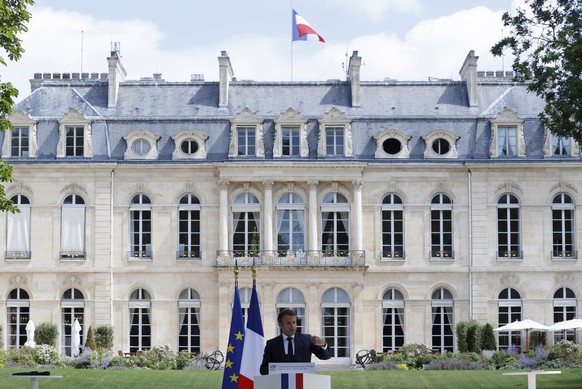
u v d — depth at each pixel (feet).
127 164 218.79
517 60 134.00
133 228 220.23
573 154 219.41
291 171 217.36
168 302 217.77
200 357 197.88
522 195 219.41
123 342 217.15
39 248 218.59
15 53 115.85
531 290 217.77
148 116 223.92
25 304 218.18
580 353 186.60
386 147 220.84
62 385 136.46
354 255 216.13
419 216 219.61
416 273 218.18
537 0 132.67
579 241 218.38
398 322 218.18
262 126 221.66
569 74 130.52
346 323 215.92
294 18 238.89
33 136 220.64
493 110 225.76
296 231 219.00
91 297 217.77
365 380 144.46
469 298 217.97
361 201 218.79
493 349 209.67
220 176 217.36
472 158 220.43
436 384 139.23
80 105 227.20
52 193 219.41
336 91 230.89
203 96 229.66
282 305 215.72
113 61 228.22
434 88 231.71
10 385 133.28
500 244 219.41
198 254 219.20
